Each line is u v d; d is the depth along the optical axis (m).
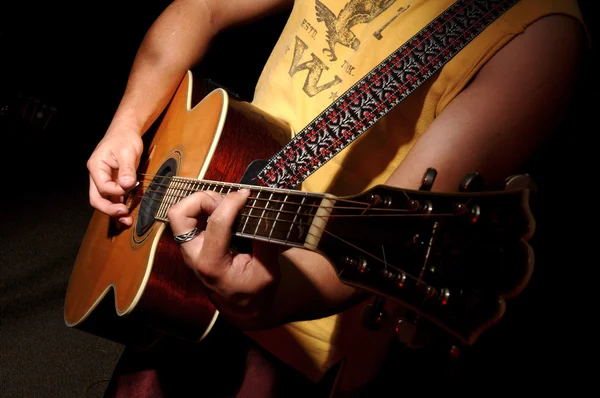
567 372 1.37
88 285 1.37
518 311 1.41
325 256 0.70
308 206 0.73
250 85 2.71
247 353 1.10
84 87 3.18
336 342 1.01
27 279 2.18
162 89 1.42
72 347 1.95
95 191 1.30
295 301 0.83
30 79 3.02
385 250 0.66
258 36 2.60
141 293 1.08
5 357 1.86
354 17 1.00
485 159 0.75
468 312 0.59
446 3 0.90
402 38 0.94
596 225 1.30
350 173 0.96
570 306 1.36
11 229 2.40
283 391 1.07
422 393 1.42
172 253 1.10
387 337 1.02
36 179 2.73
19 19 2.99
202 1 1.41
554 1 0.77
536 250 1.35
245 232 0.79
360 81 0.91
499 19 0.79
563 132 1.25
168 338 1.21
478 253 0.59
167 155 1.27
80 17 3.12
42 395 1.76
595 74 1.17
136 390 1.21
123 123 1.35
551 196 1.30
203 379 1.14
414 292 0.63
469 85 0.82
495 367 1.42
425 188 0.66
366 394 1.41
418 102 0.88
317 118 0.94
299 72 1.09
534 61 0.75
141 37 3.22
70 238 2.45
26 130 2.83
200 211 0.85
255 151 1.09
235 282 0.81
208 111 1.19
